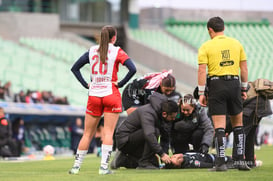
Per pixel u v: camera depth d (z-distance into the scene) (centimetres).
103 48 2639
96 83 2670
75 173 2747
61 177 2561
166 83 3334
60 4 12988
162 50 12575
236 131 2762
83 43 12212
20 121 6531
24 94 7344
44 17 12175
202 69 2698
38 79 9312
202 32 13462
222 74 2686
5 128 5681
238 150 2761
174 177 2458
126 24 13125
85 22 13150
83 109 7556
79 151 2753
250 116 3088
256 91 3084
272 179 2381
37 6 12638
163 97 3088
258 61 12306
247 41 13062
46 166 3778
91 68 2680
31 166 3791
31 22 12050
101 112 2705
